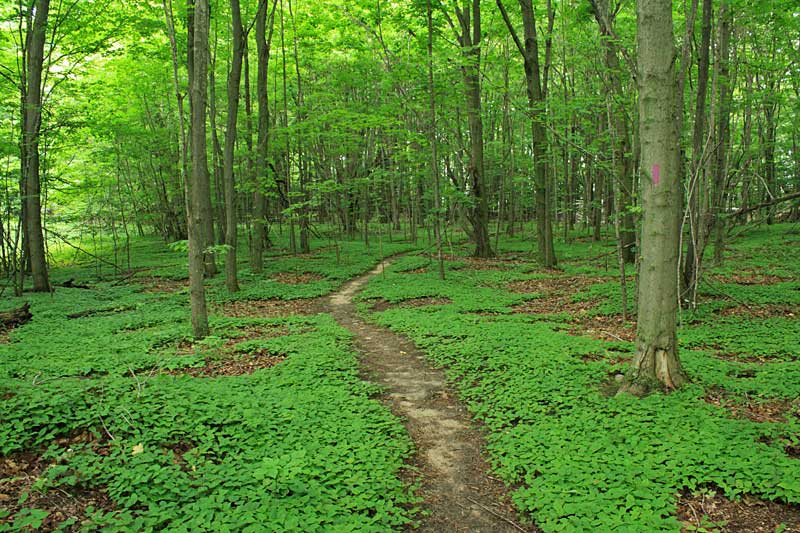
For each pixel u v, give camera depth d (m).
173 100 28.92
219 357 8.96
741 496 4.34
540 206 19.94
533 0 21.73
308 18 22.72
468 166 23.50
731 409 6.03
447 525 4.31
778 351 8.34
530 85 18.11
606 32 10.38
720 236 16.97
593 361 8.17
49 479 4.30
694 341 9.02
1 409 5.30
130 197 27.33
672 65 6.15
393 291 15.96
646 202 6.44
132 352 9.07
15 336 10.21
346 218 33.41
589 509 4.14
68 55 18.30
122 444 5.03
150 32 18.14
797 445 5.05
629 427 5.48
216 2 19.25
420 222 38.44
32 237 16.56
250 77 30.16
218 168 26.39
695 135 10.86
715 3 13.01
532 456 5.13
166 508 4.07
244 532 3.75
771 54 18.31
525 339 9.49
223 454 5.15
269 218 29.73
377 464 4.98
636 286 11.64
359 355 9.47
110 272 21.86
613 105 11.89
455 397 7.26
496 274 18.55
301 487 4.42
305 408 6.25
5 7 17.53
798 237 24.31
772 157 24.39
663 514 4.08
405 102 18.66
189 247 10.27
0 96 19.23
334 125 19.06
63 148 19.78
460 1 21.38
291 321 12.23
